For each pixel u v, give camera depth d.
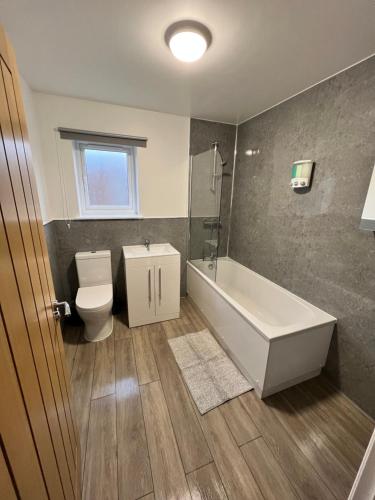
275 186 2.14
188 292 2.94
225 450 1.24
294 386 1.65
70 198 2.20
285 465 1.18
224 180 2.77
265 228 2.33
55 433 0.71
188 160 2.55
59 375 0.91
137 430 1.33
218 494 1.06
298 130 1.84
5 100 0.56
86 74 1.59
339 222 1.56
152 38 1.22
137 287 2.25
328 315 1.67
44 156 2.02
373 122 1.32
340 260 1.57
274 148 2.11
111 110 2.11
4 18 1.07
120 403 1.49
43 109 1.92
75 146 2.18
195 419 1.40
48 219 2.03
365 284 1.42
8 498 0.35
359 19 1.05
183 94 1.88
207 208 2.41
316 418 1.43
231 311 1.83
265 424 1.38
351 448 1.26
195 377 1.70
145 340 2.13
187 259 2.88
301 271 1.92
